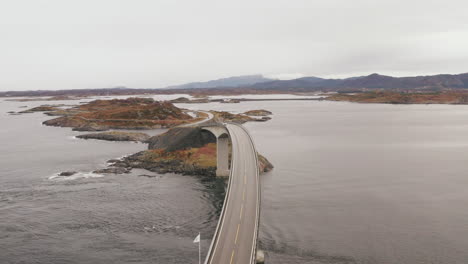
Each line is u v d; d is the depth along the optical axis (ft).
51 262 167.73
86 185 288.51
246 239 150.41
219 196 261.24
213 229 204.03
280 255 172.04
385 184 291.99
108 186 285.43
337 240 187.83
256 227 158.92
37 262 167.73
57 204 243.60
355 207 236.84
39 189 277.64
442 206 238.27
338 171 335.67
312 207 236.84
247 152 286.25
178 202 248.32
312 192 269.64
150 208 236.63
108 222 213.25
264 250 176.76
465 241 186.50
